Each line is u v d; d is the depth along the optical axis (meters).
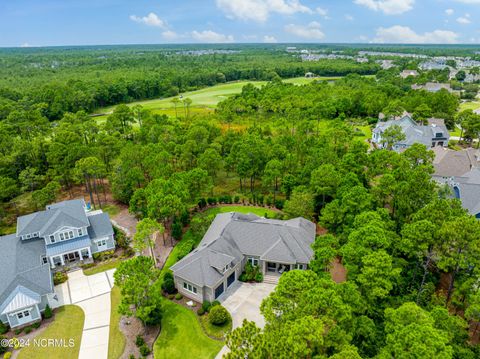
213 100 165.25
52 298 40.53
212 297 38.03
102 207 63.62
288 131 91.00
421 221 34.75
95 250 48.84
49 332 35.53
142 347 32.38
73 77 196.12
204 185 59.19
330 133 79.31
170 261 46.62
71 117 103.00
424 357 22.05
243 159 63.28
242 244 44.00
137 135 88.19
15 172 69.00
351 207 45.06
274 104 124.25
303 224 47.22
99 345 33.69
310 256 41.66
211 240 43.47
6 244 45.62
